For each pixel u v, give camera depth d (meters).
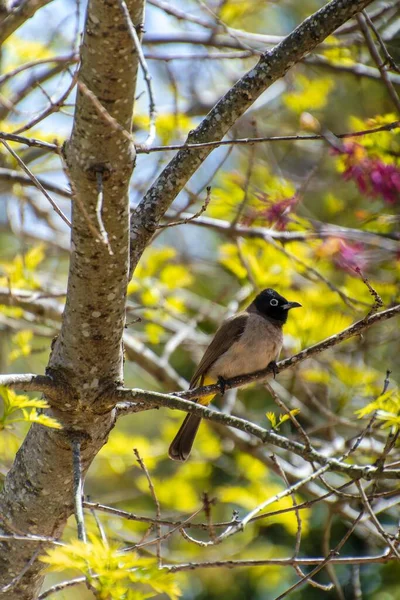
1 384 5.93
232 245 13.04
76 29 9.05
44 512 7.30
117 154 6.05
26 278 12.30
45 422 5.54
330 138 10.38
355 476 6.51
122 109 5.98
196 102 16.05
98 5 5.59
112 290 6.59
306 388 12.20
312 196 16.67
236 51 15.71
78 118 5.99
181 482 12.63
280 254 12.66
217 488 13.24
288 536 13.52
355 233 12.04
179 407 6.79
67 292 6.75
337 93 16.77
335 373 12.91
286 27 18.25
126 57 5.77
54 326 12.67
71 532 12.27
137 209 7.75
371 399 11.81
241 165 17.08
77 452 6.83
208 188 7.28
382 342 13.52
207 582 13.64
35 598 7.51
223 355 10.75
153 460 12.70
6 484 7.45
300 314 12.16
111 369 6.94
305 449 6.60
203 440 13.30
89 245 6.34
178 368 16.97
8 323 13.23
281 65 7.55
